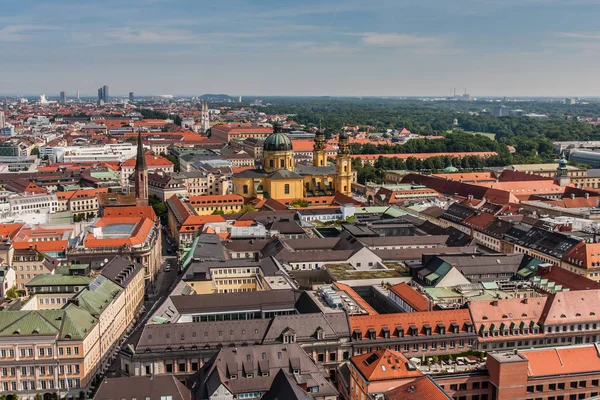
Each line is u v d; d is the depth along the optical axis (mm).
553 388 159625
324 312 186500
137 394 146750
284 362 159875
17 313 192250
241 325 178500
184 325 176250
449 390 159375
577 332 191625
